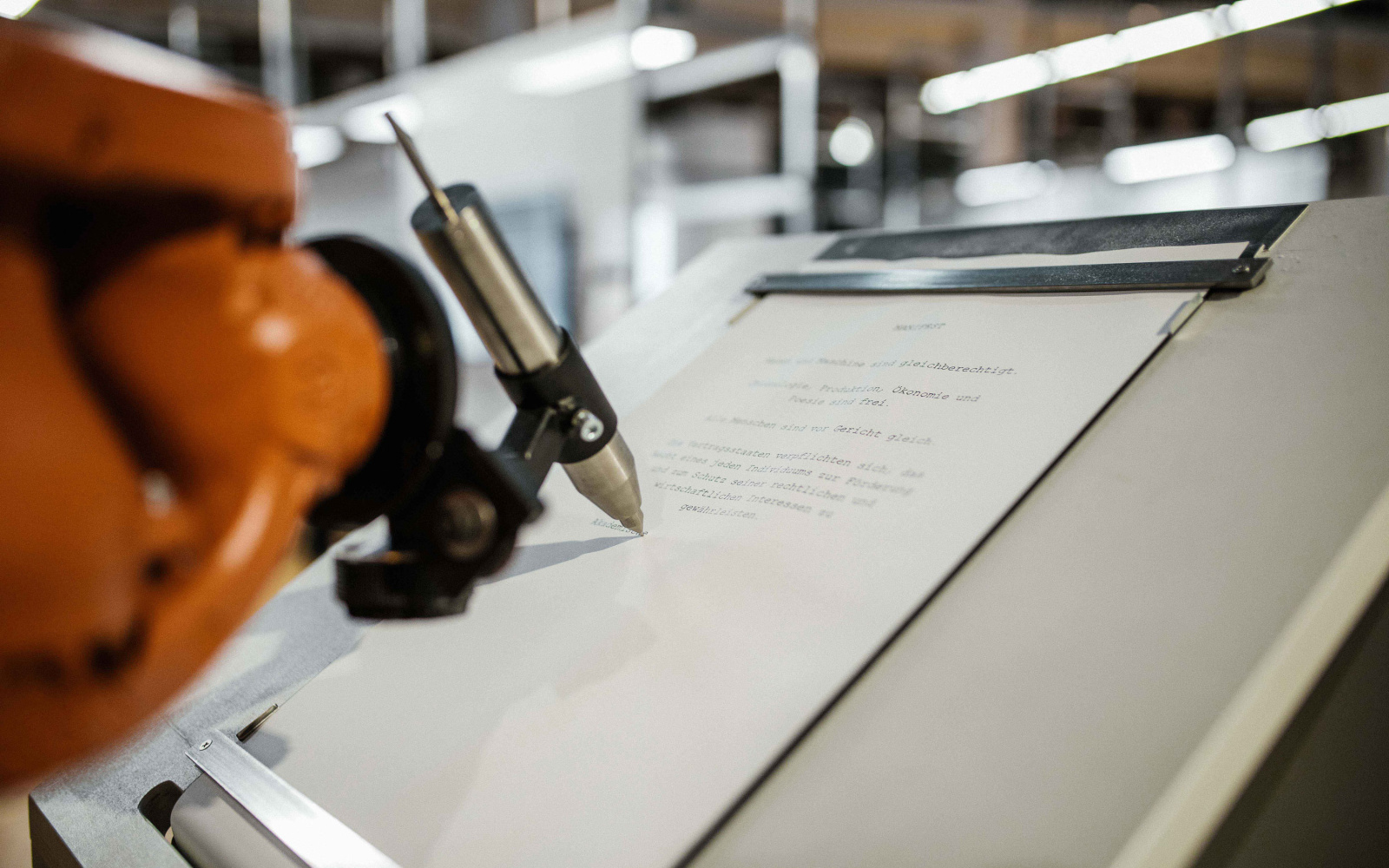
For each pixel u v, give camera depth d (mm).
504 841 423
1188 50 7496
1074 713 383
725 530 566
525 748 469
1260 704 360
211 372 242
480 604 593
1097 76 7406
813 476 577
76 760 231
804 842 380
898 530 505
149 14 5406
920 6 6816
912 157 7480
